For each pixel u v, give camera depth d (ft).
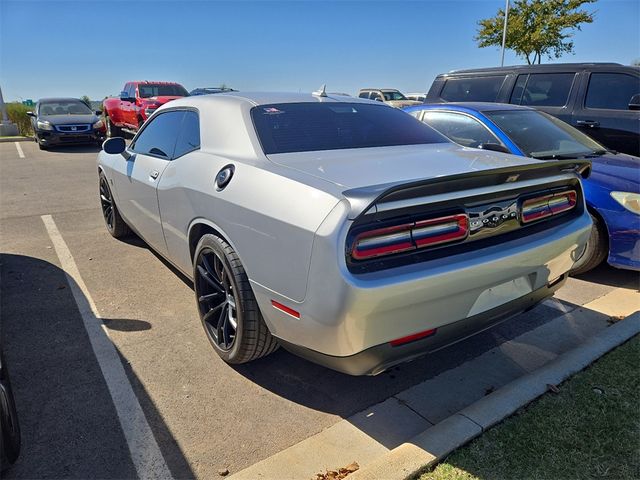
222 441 7.87
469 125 16.71
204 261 9.93
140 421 8.27
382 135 10.68
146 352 10.36
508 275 8.04
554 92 23.32
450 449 7.44
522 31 74.38
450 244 7.45
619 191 13.53
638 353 10.08
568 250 9.18
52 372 9.57
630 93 21.22
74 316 11.89
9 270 14.82
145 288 13.58
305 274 7.03
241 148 9.51
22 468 7.22
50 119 47.50
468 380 9.70
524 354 10.65
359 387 9.37
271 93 11.53
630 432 7.89
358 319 6.65
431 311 7.25
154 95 50.96
